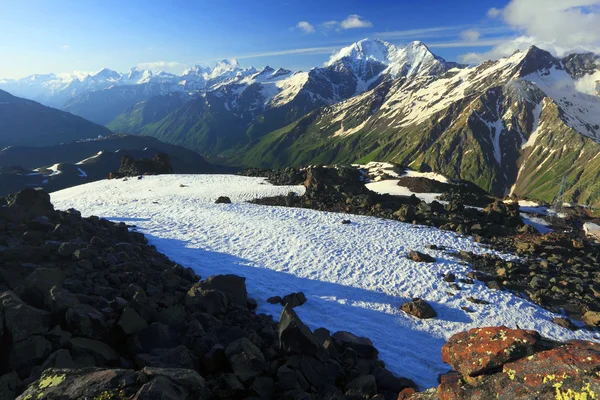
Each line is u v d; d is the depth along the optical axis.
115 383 8.92
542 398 7.39
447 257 34.62
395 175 121.94
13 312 11.34
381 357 18.84
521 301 27.16
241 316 18.72
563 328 24.23
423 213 50.41
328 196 60.19
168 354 12.44
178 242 35.22
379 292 27.61
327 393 12.79
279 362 13.79
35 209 28.45
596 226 59.03
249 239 37.38
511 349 8.84
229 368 12.54
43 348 11.23
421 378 17.38
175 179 83.88
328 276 29.72
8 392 9.57
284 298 24.58
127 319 13.31
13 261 19.16
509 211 52.00
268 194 65.81
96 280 18.27
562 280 30.56
